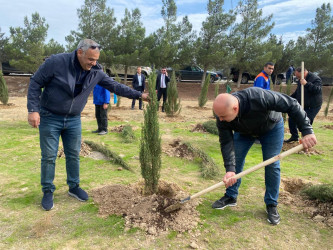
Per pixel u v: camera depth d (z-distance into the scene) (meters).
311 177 4.72
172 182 4.20
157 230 3.00
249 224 3.23
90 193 3.83
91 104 14.51
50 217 3.21
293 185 4.46
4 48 20.08
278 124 3.21
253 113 2.95
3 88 12.11
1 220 3.13
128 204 3.41
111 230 3.00
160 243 2.83
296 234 3.08
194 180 4.47
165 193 4.04
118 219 3.20
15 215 3.24
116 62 19.38
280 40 27.36
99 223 3.12
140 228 3.02
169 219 3.15
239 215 3.42
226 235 3.01
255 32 21.81
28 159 5.18
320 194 3.68
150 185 3.67
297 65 23.31
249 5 21.72
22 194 3.77
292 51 24.58
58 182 4.19
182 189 4.04
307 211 3.53
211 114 11.92
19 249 2.67
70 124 3.43
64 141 3.54
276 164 3.25
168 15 21.11
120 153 5.73
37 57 19.20
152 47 21.11
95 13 20.02
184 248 2.78
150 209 3.24
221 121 3.10
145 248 2.75
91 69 3.31
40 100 3.25
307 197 3.88
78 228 3.02
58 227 3.03
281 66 25.17
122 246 2.76
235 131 3.32
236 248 2.81
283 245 2.88
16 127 7.94
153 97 3.44
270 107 2.92
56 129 3.34
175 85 10.52
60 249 2.69
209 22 20.75
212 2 21.02
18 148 5.84
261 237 3.00
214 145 6.72
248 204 3.70
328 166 5.39
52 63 3.06
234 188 3.56
